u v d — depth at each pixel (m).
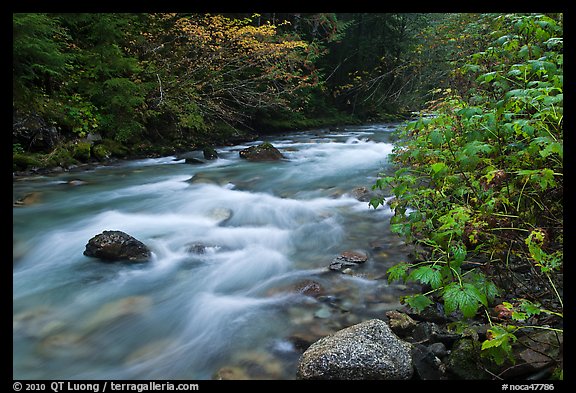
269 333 3.34
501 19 5.44
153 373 2.94
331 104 20.41
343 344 2.76
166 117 11.66
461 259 2.79
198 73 12.37
